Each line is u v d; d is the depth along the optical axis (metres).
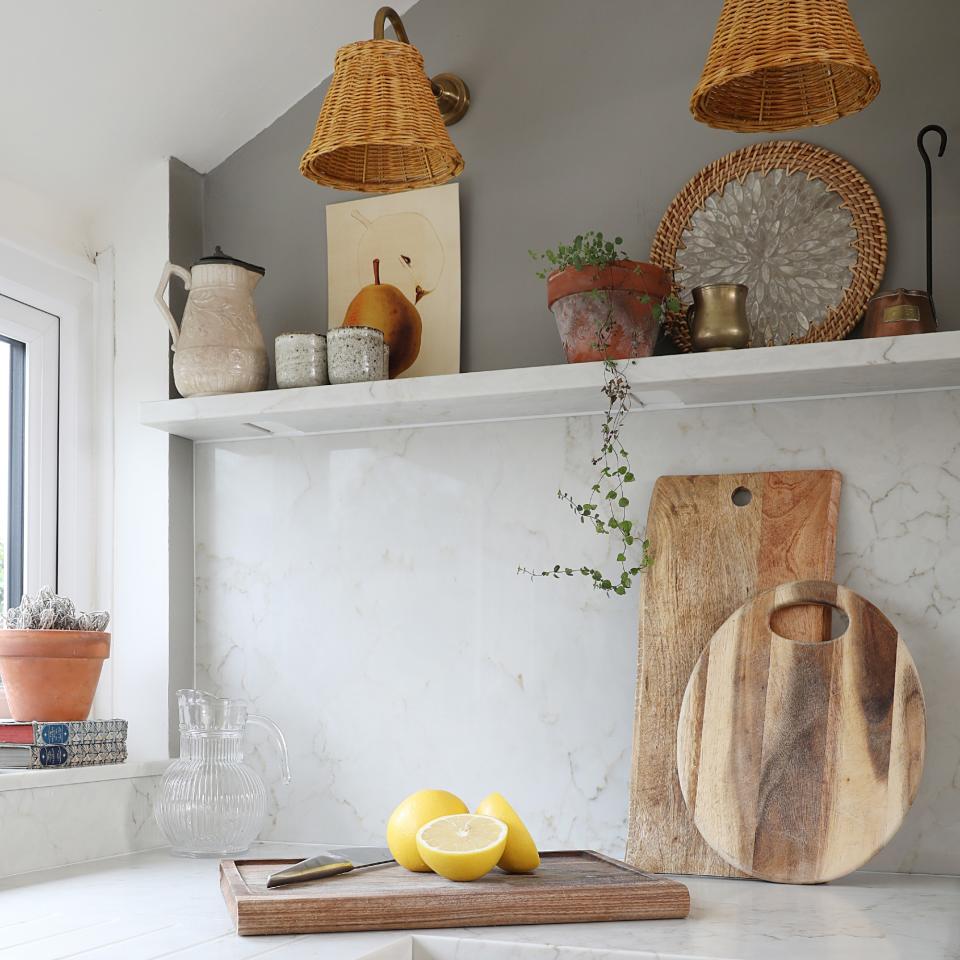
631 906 1.22
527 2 1.82
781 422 1.64
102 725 1.67
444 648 1.76
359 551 1.83
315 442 1.88
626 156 1.75
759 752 1.48
